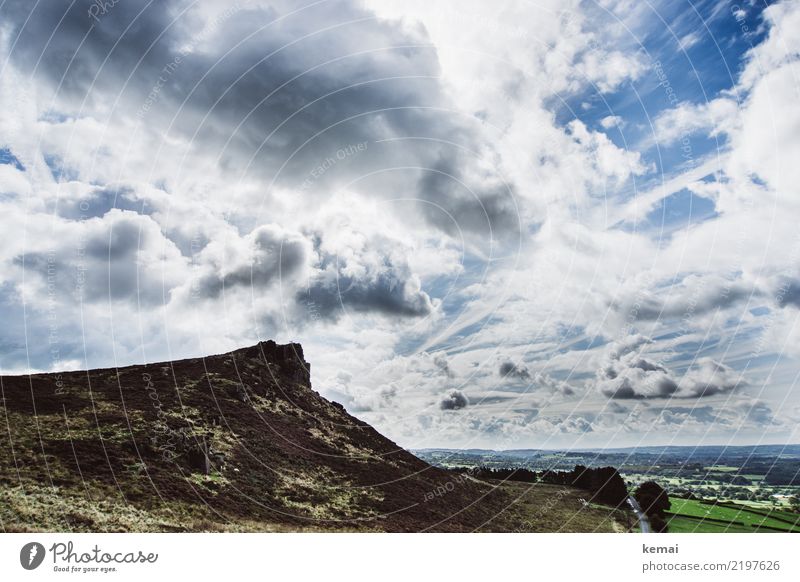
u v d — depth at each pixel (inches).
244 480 1843.0
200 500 1567.4
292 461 2182.6
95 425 1854.1
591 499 2194.9
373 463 2450.8
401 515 1894.7
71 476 1467.8
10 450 1545.3
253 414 2477.9
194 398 2400.3
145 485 1540.4
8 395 1953.7
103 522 1228.5
